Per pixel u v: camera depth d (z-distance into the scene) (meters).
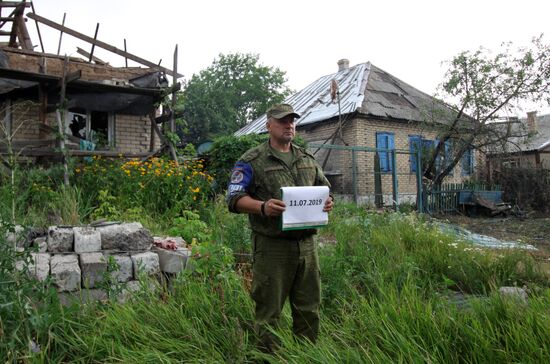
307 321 2.71
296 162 2.72
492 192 14.91
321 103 18.12
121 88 8.80
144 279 3.56
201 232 5.54
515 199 15.48
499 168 15.77
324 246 5.15
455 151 14.41
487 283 4.47
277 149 2.71
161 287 3.59
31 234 4.14
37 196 5.89
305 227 2.52
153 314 3.10
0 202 4.54
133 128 10.85
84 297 3.47
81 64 10.07
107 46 9.88
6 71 7.61
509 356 2.31
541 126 29.25
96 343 2.76
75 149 8.19
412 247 5.71
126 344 2.79
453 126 13.70
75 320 3.05
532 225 11.45
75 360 2.65
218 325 3.09
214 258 3.90
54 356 2.69
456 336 2.51
